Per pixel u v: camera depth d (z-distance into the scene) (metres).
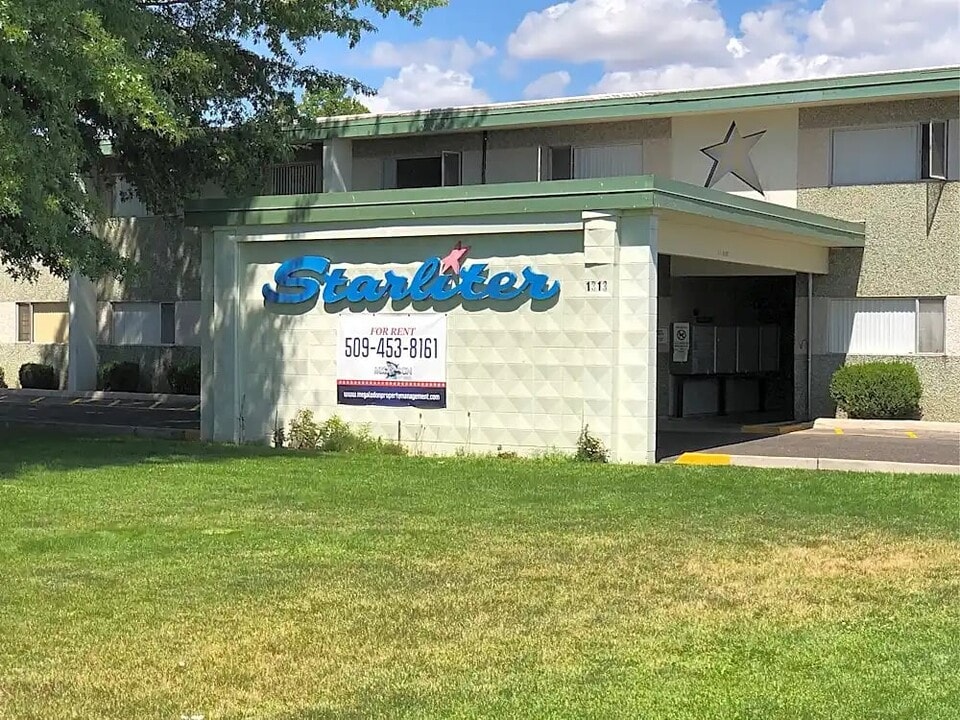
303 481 14.27
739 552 9.99
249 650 7.16
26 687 6.49
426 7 20.98
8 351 34.78
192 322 31.11
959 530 10.98
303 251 19.17
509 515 11.85
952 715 5.96
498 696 6.28
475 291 17.62
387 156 27.75
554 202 16.77
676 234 17.83
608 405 16.66
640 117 24.69
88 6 15.72
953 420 22.69
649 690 6.36
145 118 15.85
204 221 19.70
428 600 8.34
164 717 6.05
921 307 23.08
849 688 6.38
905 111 22.77
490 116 25.67
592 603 8.27
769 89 23.23
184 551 9.99
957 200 22.56
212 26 20.64
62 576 9.02
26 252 18.12
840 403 23.22
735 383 26.95
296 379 19.25
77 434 20.86
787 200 23.84
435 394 18.02
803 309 24.06
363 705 6.17
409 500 12.82
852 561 9.64
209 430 20.08
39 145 14.96
